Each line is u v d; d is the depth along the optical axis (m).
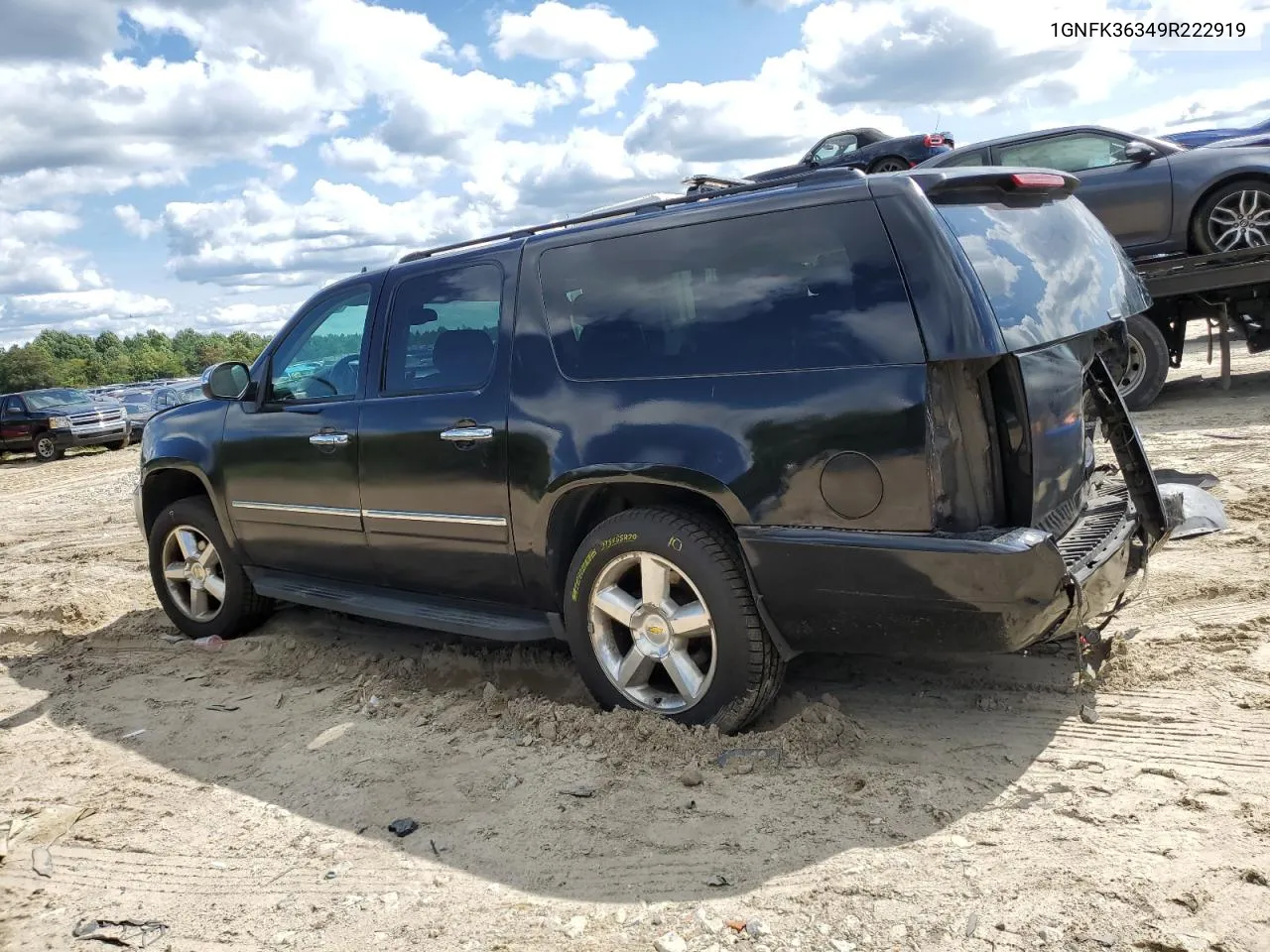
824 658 4.20
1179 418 8.60
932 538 2.93
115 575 7.61
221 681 4.87
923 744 3.37
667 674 3.87
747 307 3.29
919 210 2.99
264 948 2.66
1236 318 9.38
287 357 4.95
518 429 3.81
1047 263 3.37
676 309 3.47
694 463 3.32
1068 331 3.26
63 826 3.47
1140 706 3.49
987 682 3.81
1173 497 5.29
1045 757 3.20
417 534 4.28
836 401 3.04
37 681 5.23
